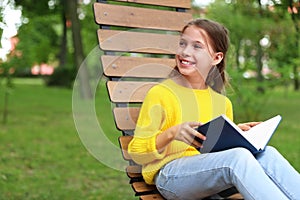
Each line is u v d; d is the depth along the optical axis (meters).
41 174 4.52
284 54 7.06
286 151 5.75
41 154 5.40
